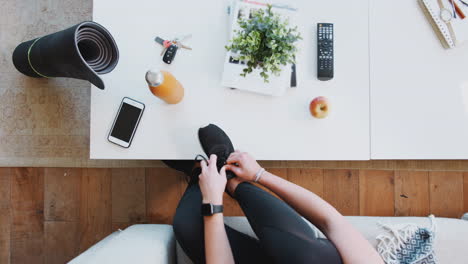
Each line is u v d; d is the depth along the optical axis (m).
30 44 1.10
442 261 0.97
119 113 0.93
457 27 0.94
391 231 1.01
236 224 1.08
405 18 0.96
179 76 0.95
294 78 0.93
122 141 0.93
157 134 0.95
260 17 0.83
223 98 0.95
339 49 0.95
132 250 0.92
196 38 0.96
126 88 0.95
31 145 1.43
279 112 0.95
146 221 1.44
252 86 0.92
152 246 0.96
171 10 0.96
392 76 0.96
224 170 0.94
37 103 1.42
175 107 0.95
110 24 0.95
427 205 1.41
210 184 0.90
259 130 0.95
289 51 0.86
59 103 1.42
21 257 1.45
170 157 0.95
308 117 0.94
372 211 1.42
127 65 0.95
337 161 1.42
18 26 1.43
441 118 0.95
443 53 0.96
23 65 1.22
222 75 0.93
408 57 0.96
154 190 1.44
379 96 0.95
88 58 0.91
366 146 0.95
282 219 0.84
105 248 0.92
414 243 0.99
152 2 0.95
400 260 0.98
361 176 1.42
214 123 0.95
